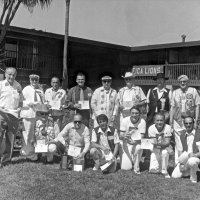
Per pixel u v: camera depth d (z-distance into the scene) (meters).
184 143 7.17
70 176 6.91
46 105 8.14
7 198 5.59
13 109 7.64
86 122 8.45
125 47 22.22
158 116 7.36
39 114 8.15
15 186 6.20
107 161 7.37
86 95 8.48
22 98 7.88
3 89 7.57
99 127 7.62
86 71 22.92
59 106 8.62
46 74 19.50
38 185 6.27
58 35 18.77
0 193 5.82
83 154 7.46
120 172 7.43
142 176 7.15
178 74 21.12
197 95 8.01
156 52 23.20
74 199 5.61
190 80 20.20
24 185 6.27
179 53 22.48
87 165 8.00
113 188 6.23
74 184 6.39
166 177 7.12
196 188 6.40
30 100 8.12
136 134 7.57
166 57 22.45
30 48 19.05
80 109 8.41
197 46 20.56
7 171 7.15
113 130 7.61
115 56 23.69
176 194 6.02
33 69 19.00
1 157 7.90
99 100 8.25
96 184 6.43
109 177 6.96
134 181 6.73
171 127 7.98
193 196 5.94
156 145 7.33
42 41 19.03
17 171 7.16
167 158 7.22
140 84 22.28
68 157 7.68
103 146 7.59
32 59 18.98
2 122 7.54
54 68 19.77
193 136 7.10
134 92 8.28
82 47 21.28
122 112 8.27
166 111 8.27
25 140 8.12
